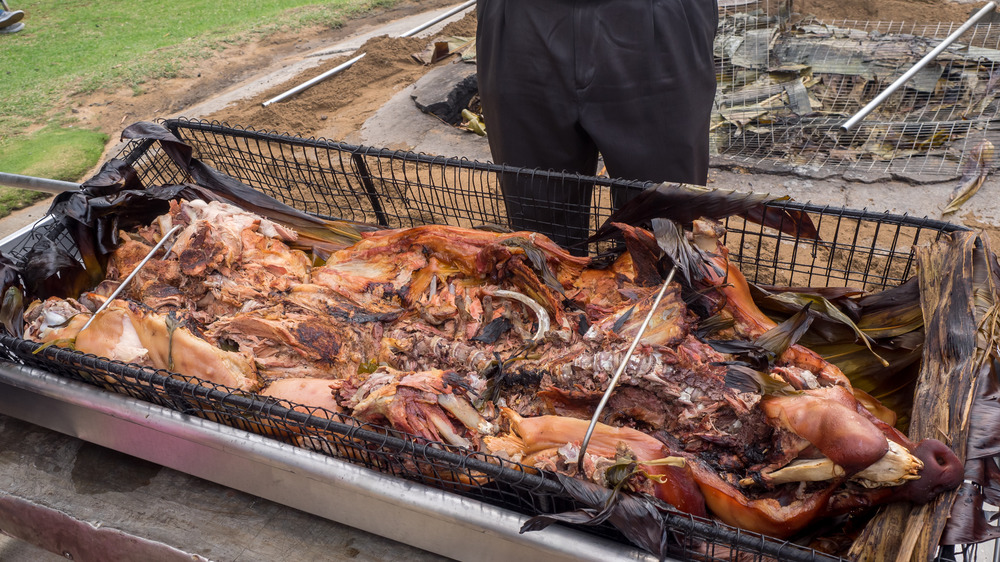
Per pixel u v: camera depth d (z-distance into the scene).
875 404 2.11
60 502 2.41
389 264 2.85
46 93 8.34
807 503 1.83
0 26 10.59
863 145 5.07
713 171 5.02
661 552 1.67
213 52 9.06
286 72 7.80
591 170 3.61
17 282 2.77
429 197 4.80
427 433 2.11
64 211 2.95
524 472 1.79
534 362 2.32
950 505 1.67
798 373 2.04
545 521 1.74
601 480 1.85
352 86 7.12
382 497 1.96
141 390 2.28
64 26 10.87
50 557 2.98
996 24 6.29
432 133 5.86
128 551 2.30
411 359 2.52
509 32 3.12
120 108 7.82
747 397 1.97
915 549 1.65
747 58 6.12
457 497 1.92
